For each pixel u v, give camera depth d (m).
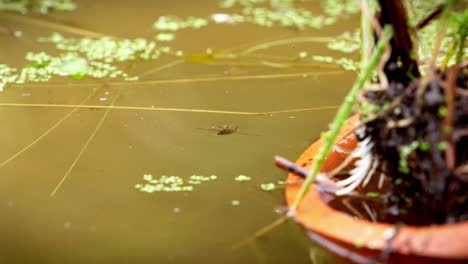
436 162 0.56
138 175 0.63
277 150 0.64
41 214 0.60
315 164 0.59
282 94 0.70
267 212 0.60
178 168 0.63
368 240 0.56
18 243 0.58
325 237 0.58
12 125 0.67
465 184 0.56
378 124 0.58
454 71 0.56
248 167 0.63
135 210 0.60
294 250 0.58
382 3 0.58
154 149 0.65
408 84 0.58
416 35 0.60
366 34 0.59
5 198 0.61
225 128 0.67
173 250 0.58
